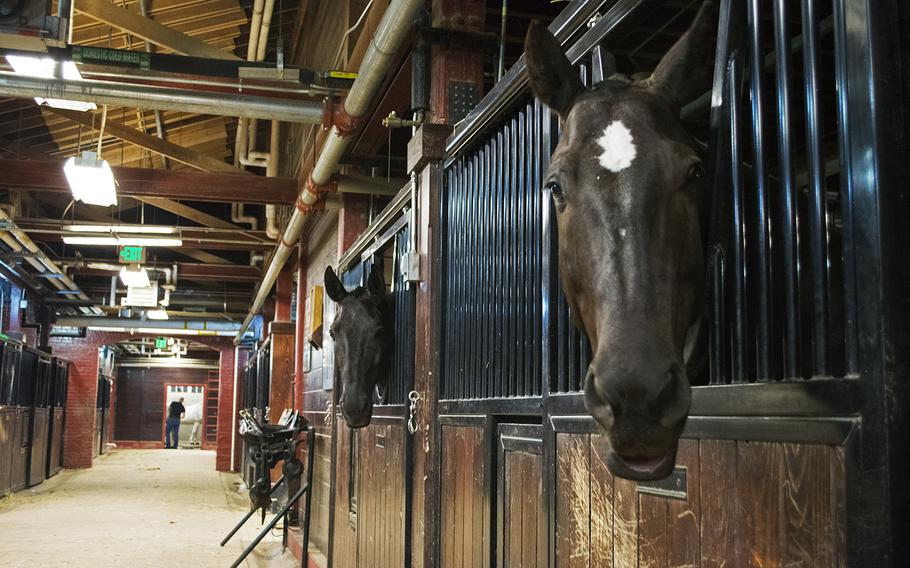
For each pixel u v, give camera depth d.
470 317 3.64
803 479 1.46
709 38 1.71
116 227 12.59
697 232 1.58
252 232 13.25
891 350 1.26
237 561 7.70
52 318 22.78
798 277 1.55
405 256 4.53
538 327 2.81
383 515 4.93
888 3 1.32
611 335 1.35
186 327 24.30
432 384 4.00
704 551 1.76
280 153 13.54
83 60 5.77
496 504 3.12
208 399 43.53
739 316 1.72
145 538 10.65
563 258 1.65
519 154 3.08
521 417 3.34
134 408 42.72
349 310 5.17
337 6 8.42
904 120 1.31
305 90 6.10
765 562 1.56
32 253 14.49
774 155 3.97
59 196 15.27
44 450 20.05
